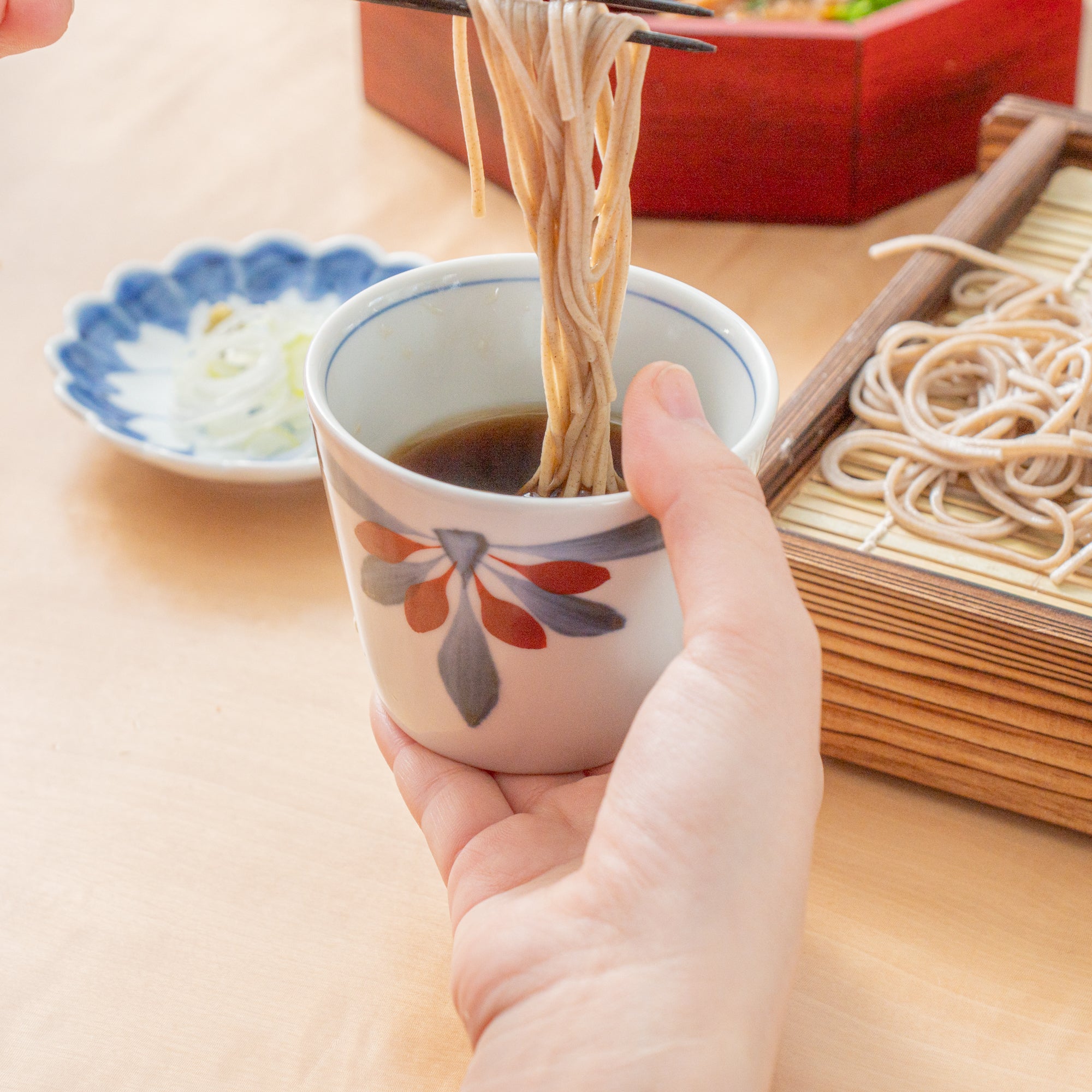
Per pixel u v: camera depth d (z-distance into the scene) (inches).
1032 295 31.6
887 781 28.6
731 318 26.0
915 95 35.9
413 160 39.0
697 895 24.2
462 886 26.0
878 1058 26.2
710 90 35.4
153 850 27.9
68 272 36.2
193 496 32.0
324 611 30.5
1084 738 27.2
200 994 26.8
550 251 24.7
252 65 42.3
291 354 32.7
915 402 30.3
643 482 24.7
